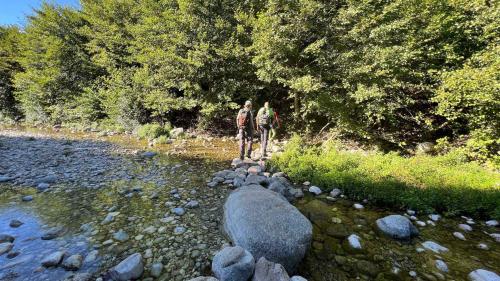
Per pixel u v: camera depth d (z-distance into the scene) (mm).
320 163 8320
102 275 3537
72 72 22125
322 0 11242
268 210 4238
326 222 5273
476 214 5613
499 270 3869
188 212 5477
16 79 23656
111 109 19078
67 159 10008
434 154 10039
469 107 8875
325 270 3828
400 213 5723
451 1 9734
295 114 14305
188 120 18875
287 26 11328
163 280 3488
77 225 4910
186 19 14500
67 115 21984
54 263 3705
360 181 6590
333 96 11734
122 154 11109
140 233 4629
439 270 3861
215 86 15492
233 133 16766
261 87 15016
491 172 7602
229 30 14695
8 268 3635
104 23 19062
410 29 10430
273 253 3627
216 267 3342
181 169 8844
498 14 8344
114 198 6230
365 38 10477
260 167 8789
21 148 11891
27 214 5348
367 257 4141
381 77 10242
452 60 9734
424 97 11219
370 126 11930
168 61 15156
